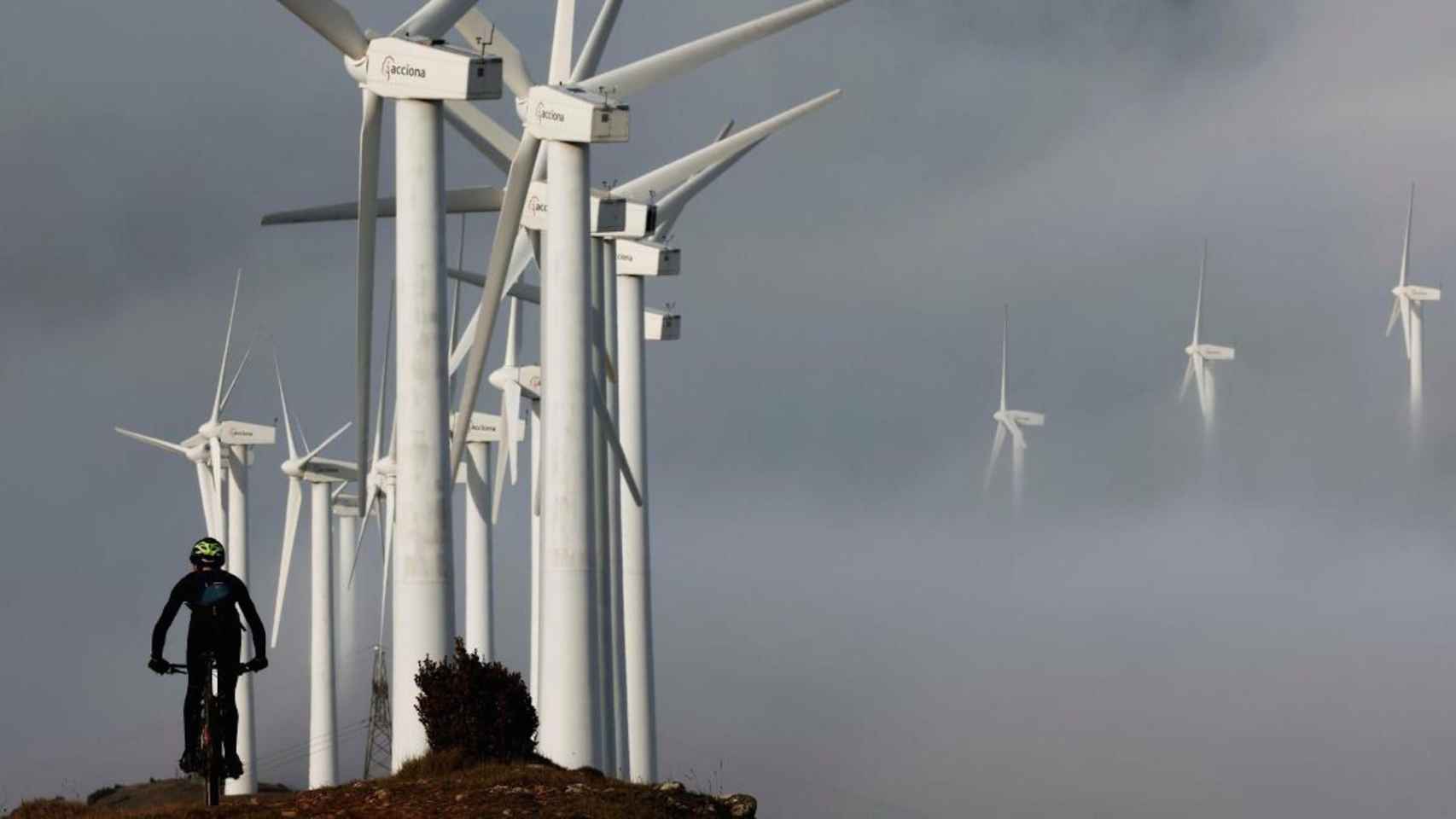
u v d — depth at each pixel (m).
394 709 131.00
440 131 138.75
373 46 137.88
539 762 96.94
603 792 85.56
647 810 83.50
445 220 138.25
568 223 149.12
